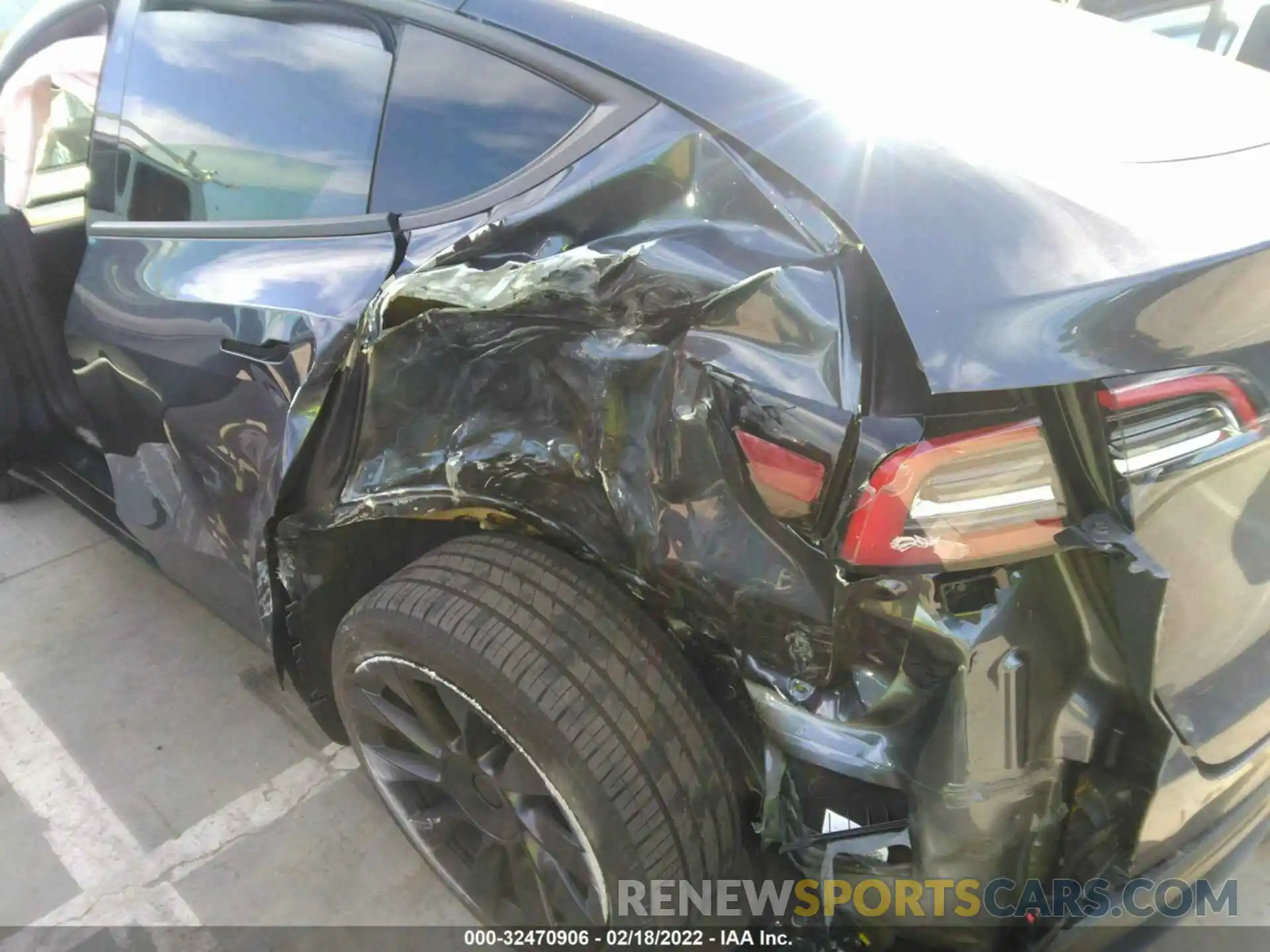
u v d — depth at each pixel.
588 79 1.41
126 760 2.20
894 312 1.05
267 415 1.64
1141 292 1.00
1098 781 1.20
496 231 1.38
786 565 1.14
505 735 1.34
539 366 1.30
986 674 1.10
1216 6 2.97
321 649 1.80
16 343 2.65
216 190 1.86
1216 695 1.26
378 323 1.41
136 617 2.66
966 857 1.21
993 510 1.02
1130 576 1.03
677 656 1.36
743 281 1.15
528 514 1.38
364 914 1.85
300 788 2.13
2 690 2.40
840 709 1.20
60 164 2.27
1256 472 1.20
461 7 1.56
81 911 1.86
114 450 2.21
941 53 1.50
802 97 1.29
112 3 2.15
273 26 1.80
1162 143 1.30
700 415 1.15
